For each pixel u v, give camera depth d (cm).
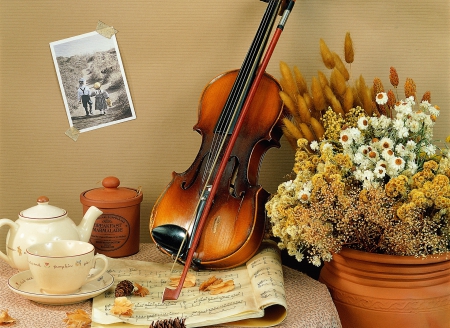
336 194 128
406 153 131
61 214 139
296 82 149
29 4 160
